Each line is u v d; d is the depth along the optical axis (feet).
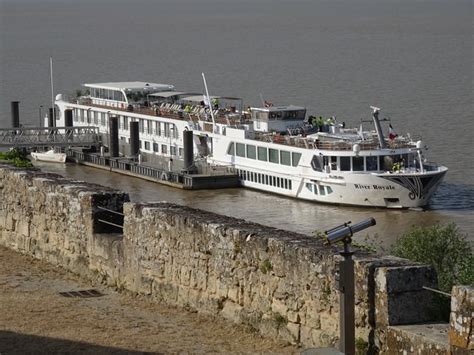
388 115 595.06
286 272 99.86
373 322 91.45
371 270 91.61
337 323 94.48
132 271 120.67
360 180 395.75
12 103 550.77
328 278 95.35
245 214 394.32
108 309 114.01
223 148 456.04
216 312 108.37
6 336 102.83
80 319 109.50
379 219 376.48
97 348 99.40
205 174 451.53
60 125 580.71
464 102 641.81
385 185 392.06
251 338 102.47
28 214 141.08
